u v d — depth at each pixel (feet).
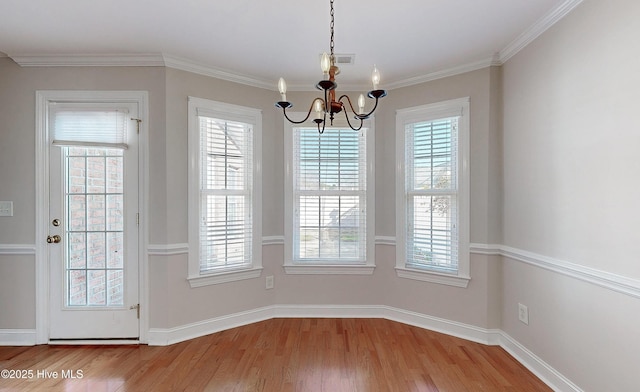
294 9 6.81
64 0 6.45
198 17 7.12
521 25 7.41
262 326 10.30
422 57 9.04
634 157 5.18
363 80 10.63
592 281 5.94
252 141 10.64
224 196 10.19
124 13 6.95
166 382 7.18
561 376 6.73
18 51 8.60
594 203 5.90
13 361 8.08
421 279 10.23
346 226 11.15
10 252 8.93
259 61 9.37
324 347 8.83
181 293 9.32
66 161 9.02
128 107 9.02
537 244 7.49
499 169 9.03
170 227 9.11
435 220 10.09
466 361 8.09
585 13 6.09
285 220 11.06
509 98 8.58
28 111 8.91
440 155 9.95
